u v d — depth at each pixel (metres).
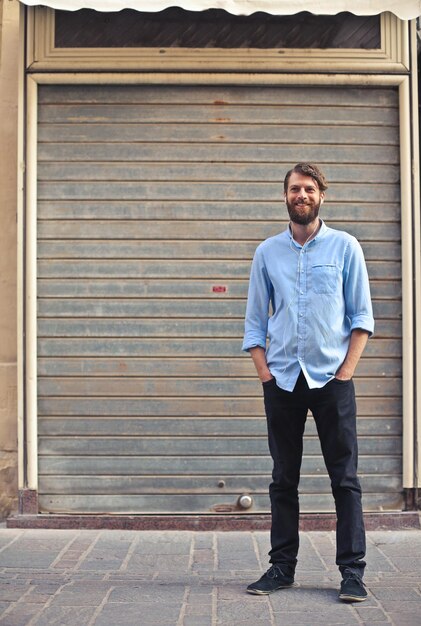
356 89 5.82
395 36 5.77
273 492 4.43
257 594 4.29
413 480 5.70
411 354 5.71
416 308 5.73
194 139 5.79
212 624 3.85
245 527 5.65
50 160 5.79
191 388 5.73
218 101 5.79
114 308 5.75
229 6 5.28
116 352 5.73
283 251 4.41
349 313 4.39
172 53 5.74
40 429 5.72
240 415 5.73
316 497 5.72
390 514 5.66
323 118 5.81
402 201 5.75
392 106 5.82
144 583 4.52
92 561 4.95
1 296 6.18
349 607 4.09
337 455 4.31
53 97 5.80
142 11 5.62
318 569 4.79
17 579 4.57
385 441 5.74
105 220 5.77
